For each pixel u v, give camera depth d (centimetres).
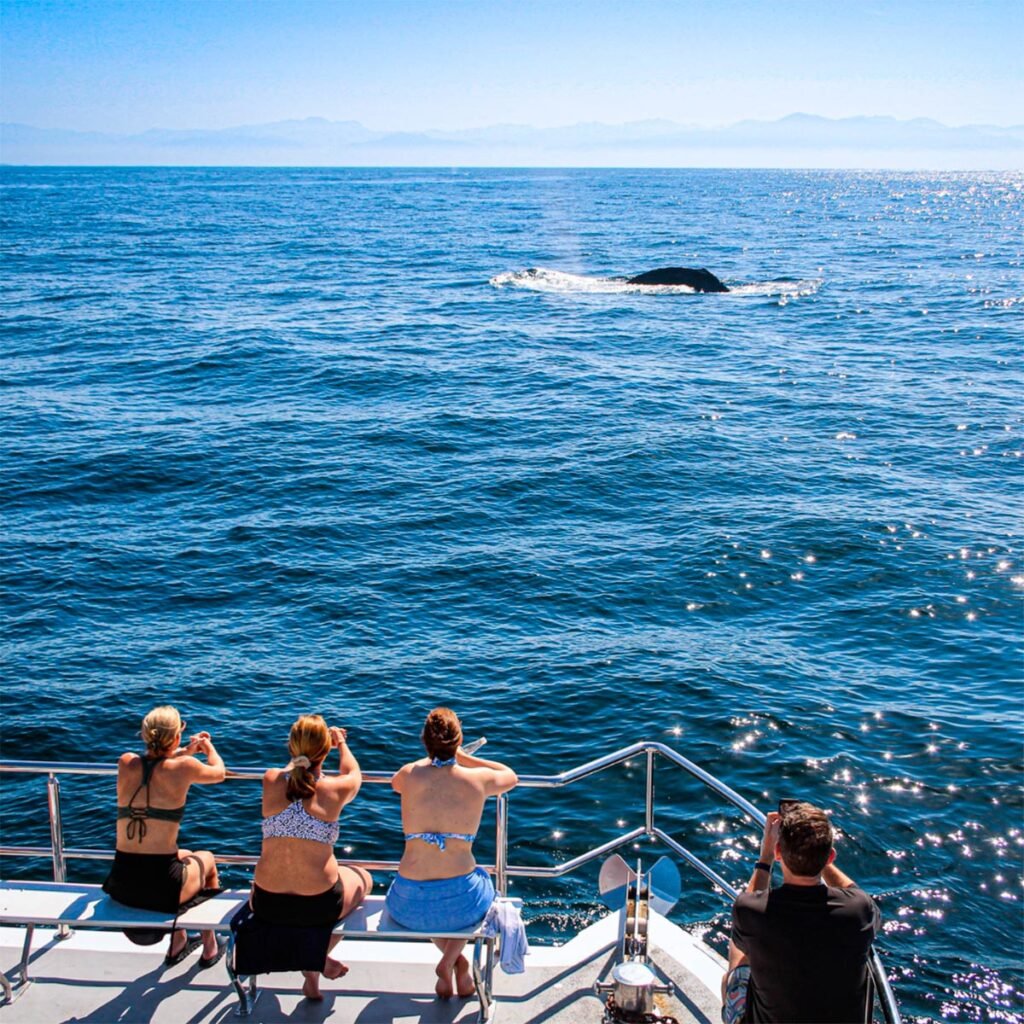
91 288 5622
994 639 1545
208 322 4453
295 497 2203
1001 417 2848
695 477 2327
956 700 1367
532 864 1056
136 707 1355
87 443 2573
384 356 3700
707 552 1872
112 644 1537
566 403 3030
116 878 535
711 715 1326
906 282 6119
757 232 10638
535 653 1502
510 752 1256
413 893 516
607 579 1769
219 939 588
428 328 4350
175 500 2189
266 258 7431
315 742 511
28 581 1756
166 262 7044
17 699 1371
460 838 521
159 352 3747
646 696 1373
